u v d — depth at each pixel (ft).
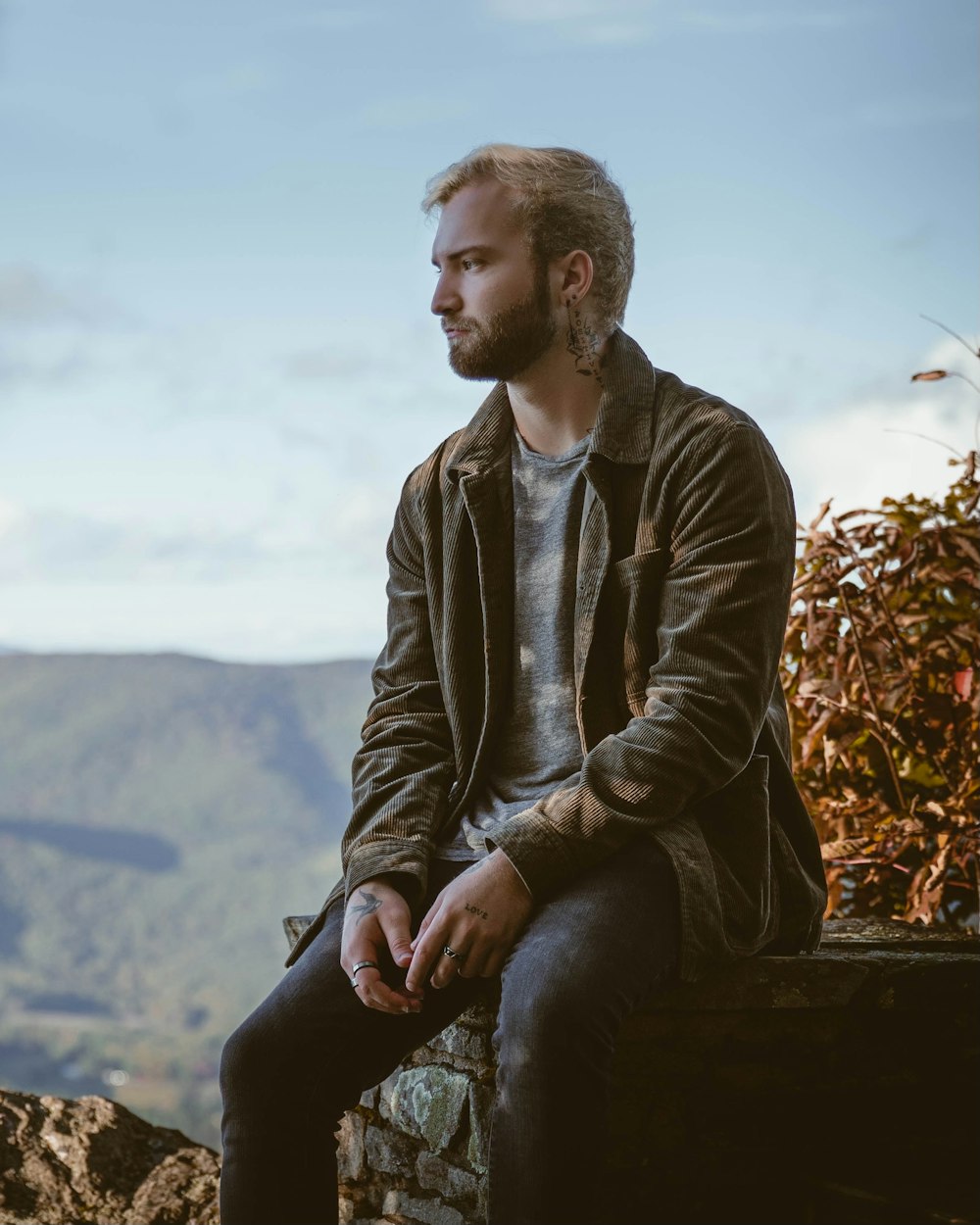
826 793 10.28
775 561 6.23
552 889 5.97
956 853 9.64
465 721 6.84
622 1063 6.42
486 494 6.88
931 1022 6.84
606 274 6.84
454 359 6.81
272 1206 6.00
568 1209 5.37
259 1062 6.06
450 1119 6.91
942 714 9.82
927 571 9.95
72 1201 8.66
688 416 6.49
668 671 6.12
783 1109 6.66
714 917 6.04
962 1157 6.80
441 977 5.84
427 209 7.08
